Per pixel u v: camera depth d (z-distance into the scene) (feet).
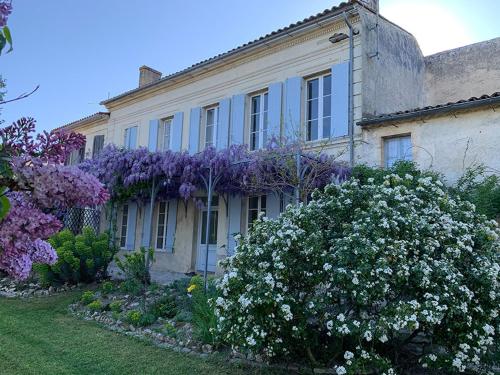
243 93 40.16
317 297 13.92
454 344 13.73
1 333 19.70
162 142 48.70
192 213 43.11
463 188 26.03
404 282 13.70
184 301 23.16
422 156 28.84
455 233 15.20
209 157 30.86
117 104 54.95
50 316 23.66
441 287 13.55
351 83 32.45
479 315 13.94
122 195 36.19
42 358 16.28
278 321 13.60
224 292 14.58
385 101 34.63
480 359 14.26
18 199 6.01
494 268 14.24
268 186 30.63
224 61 41.60
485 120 26.71
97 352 17.33
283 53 37.47
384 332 12.59
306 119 35.35
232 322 14.29
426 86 41.78
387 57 35.60
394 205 15.31
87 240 32.68
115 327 21.45
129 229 49.37
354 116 32.17
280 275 13.83
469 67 39.50
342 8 32.71
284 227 14.97
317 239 14.38
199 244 42.32
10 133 6.37
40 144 6.54
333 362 15.44
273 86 37.27
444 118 28.30
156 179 33.60
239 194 37.22
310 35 35.65
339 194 16.56
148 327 21.22
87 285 31.32
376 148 30.91
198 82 44.78
